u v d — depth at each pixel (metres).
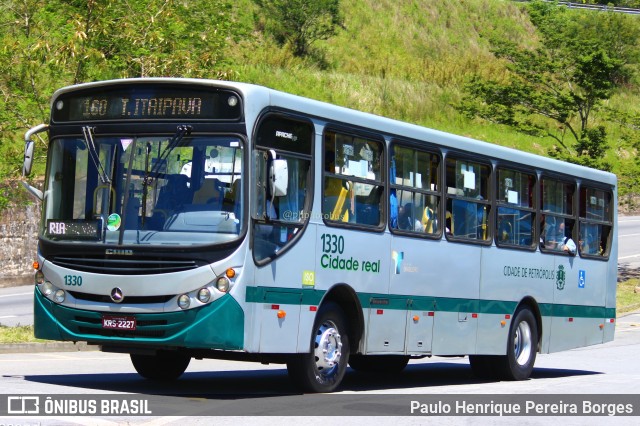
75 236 11.59
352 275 12.95
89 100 11.97
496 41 41.41
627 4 91.88
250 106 11.41
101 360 17.41
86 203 11.71
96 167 11.73
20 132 25.70
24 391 11.45
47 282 11.76
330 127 12.66
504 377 16.58
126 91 11.79
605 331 19.30
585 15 73.00
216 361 18.77
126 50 22.03
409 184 14.14
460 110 41.94
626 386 15.09
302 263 12.09
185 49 23.09
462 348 15.24
